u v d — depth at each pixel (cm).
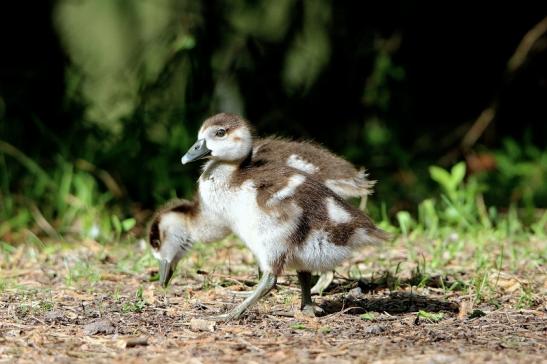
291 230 902
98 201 1532
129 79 1817
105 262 1223
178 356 795
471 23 1942
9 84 1747
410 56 1953
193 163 1655
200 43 1762
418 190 1677
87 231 1409
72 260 1234
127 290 1069
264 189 914
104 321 907
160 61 1797
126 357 794
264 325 913
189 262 1203
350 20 1914
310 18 1902
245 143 944
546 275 1127
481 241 1309
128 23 1981
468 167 1831
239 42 1811
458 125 1977
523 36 1944
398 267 1119
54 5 1788
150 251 1194
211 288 1079
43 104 1755
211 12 1792
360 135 1906
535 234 1401
